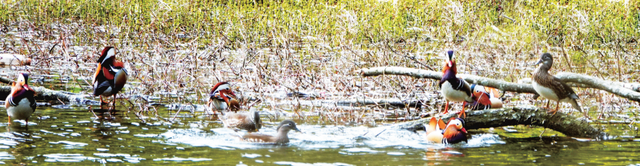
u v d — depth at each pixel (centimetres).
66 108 1127
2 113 1059
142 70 1633
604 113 1176
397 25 2595
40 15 2673
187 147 831
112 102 1205
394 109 1223
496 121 980
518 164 766
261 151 816
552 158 803
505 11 2897
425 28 2545
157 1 2798
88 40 2220
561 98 957
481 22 2630
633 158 806
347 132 970
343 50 1869
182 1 2781
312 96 1327
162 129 960
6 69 1611
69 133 907
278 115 1128
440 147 862
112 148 816
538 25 2564
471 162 772
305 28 2527
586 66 1878
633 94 1009
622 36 2438
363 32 2344
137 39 2262
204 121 1044
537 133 987
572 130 958
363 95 1242
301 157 784
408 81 1398
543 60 958
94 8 2805
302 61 1834
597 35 2455
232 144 858
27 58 1712
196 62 1608
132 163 738
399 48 2106
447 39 2250
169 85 1366
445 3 2819
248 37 2266
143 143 852
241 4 2919
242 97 1259
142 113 1098
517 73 1703
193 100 1256
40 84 1397
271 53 2025
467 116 981
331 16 2633
